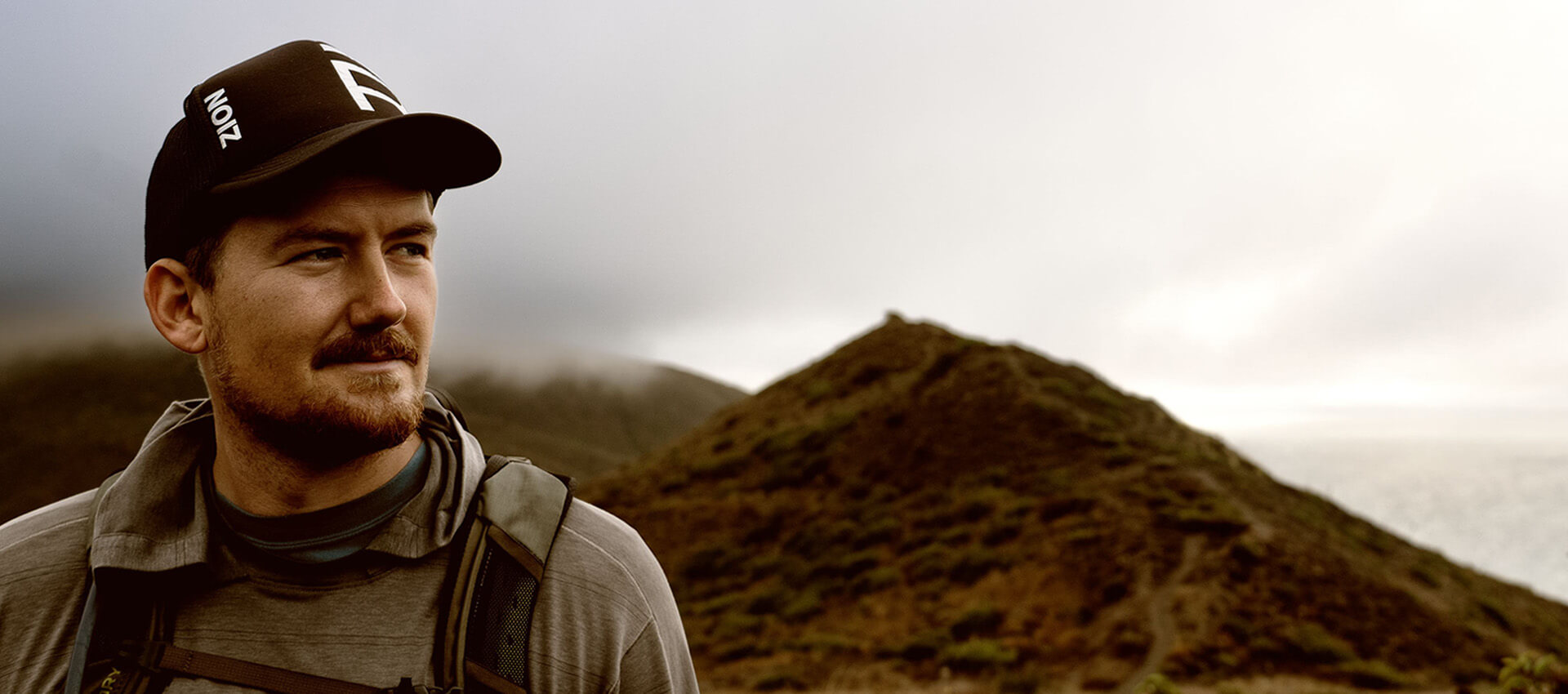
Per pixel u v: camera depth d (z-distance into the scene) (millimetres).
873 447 34938
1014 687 15844
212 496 960
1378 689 15133
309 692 884
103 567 895
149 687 873
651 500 37188
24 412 100750
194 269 945
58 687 922
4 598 934
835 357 48094
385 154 917
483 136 967
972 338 45094
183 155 942
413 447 1009
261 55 985
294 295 887
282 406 883
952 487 29562
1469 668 16516
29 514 1024
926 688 16453
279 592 919
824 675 17828
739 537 31562
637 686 1023
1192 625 17281
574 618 976
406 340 945
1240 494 24359
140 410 106438
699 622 24016
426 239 1000
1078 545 21781
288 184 878
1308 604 18078
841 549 27312
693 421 169500
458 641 927
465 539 977
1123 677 15984
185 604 925
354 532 940
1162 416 35062
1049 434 30969
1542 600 25344
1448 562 26969
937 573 22750
